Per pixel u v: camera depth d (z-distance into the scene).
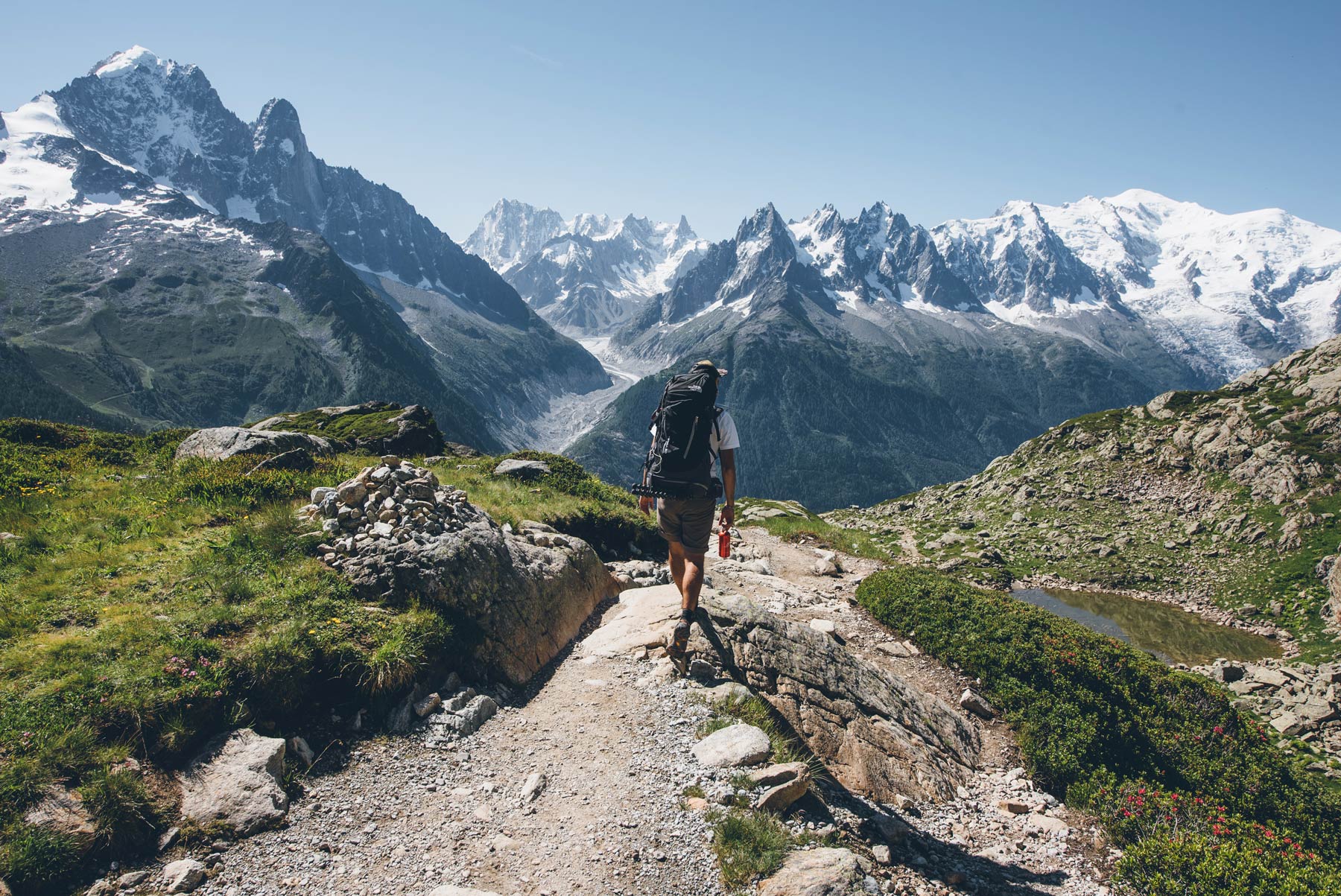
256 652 7.42
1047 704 12.34
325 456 17.95
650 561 16.08
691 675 9.40
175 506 11.91
